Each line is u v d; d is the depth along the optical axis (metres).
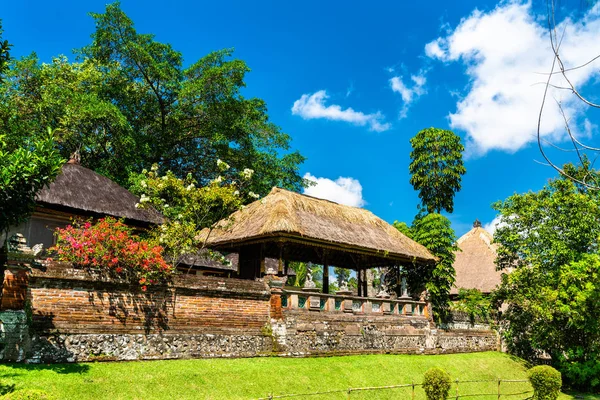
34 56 30.84
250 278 22.33
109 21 32.03
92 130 29.47
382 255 21.83
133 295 12.57
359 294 23.52
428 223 27.19
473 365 21.91
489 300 26.95
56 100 28.22
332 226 20.80
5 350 10.27
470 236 39.50
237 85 34.09
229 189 18.00
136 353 12.19
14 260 10.73
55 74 30.58
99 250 12.12
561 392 23.06
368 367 16.78
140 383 10.85
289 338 15.88
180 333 13.20
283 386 13.10
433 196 35.59
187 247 17.30
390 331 20.25
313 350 16.58
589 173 5.92
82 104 27.39
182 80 34.50
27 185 9.69
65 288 11.39
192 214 17.77
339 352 17.48
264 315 15.59
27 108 29.25
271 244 22.17
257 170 35.59
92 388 10.02
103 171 29.39
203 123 35.09
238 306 14.89
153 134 35.28
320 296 17.77
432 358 20.88
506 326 27.00
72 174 19.97
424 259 23.67
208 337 13.73
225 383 12.16
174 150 36.28
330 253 24.73
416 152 36.81
